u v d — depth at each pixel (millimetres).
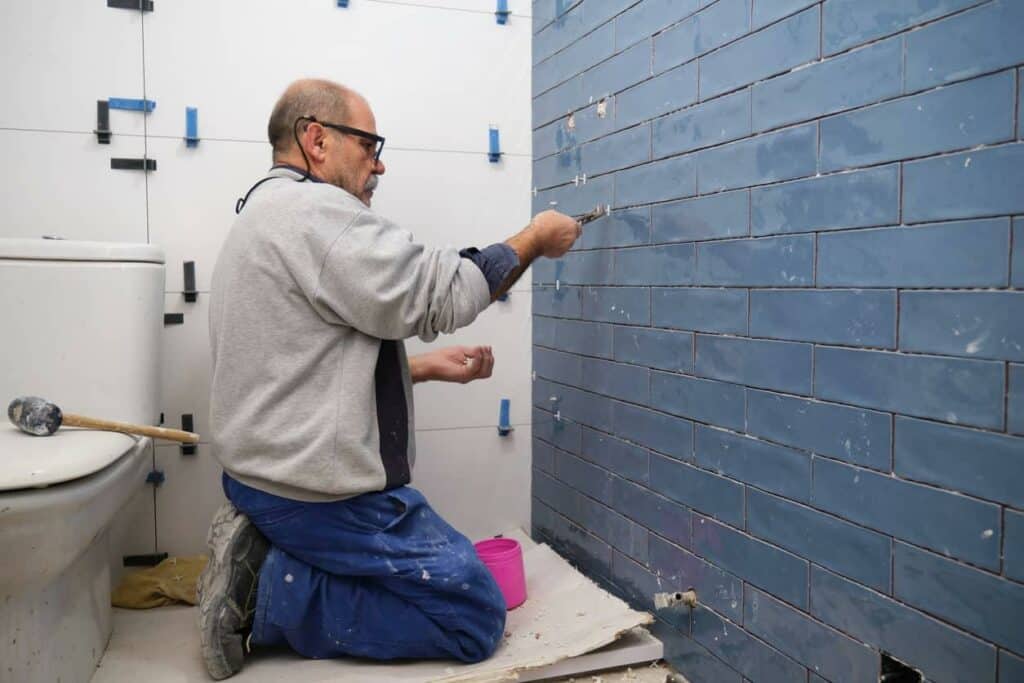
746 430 1352
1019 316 880
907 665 1040
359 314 1350
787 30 1223
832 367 1158
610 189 1778
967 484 950
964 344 947
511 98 2164
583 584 1825
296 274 1338
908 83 1011
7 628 1228
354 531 1431
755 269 1315
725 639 1419
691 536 1514
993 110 898
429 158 2094
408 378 1553
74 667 1417
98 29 1831
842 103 1120
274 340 1367
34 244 1568
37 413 1324
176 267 1914
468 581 1458
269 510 1417
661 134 1573
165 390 1918
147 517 1927
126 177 1871
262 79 1944
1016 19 869
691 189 1483
